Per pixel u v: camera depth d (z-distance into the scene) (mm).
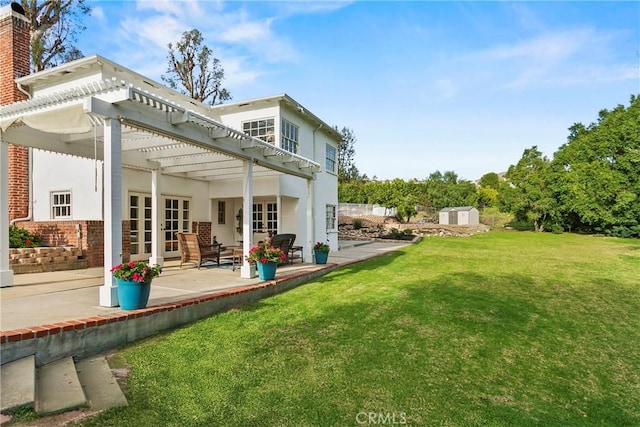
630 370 4312
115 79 4605
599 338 5254
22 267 7809
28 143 6637
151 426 2791
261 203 13734
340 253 14969
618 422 3236
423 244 19078
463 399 3480
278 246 9734
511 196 28391
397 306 6484
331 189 16328
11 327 3684
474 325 5570
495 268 10969
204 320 5395
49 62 16984
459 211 33906
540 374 4105
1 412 2660
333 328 5277
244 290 6449
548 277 9602
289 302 6656
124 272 4594
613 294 7812
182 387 3430
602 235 24891
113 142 4781
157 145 7512
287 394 3416
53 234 9297
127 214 9938
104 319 4117
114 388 3289
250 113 12125
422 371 4031
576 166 26156
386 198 33031
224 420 2943
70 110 5098
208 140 6578
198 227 12414
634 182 23656
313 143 14344
